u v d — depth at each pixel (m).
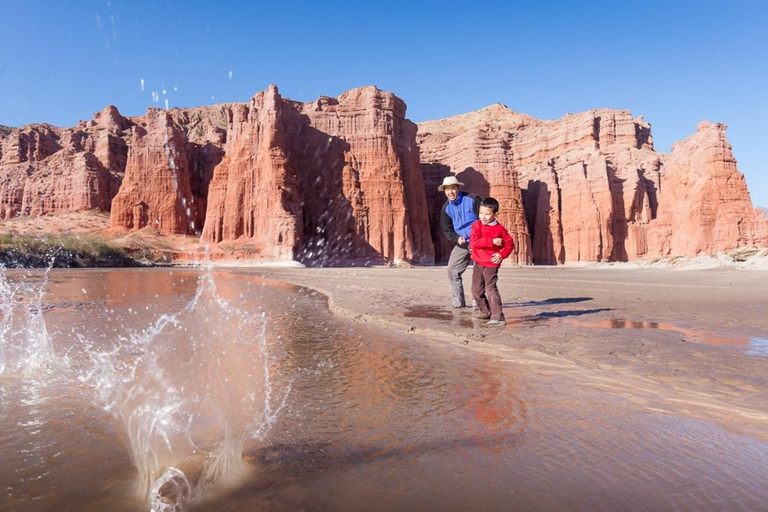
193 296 10.80
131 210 66.25
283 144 61.09
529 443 2.08
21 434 2.19
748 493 1.60
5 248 36.66
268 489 1.63
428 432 2.23
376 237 62.81
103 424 2.33
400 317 6.76
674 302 9.23
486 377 3.37
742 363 3.77
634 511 1.47
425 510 1.48
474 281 6.73
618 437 2.16
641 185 73.94
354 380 3.27
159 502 1.53
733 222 38.78
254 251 56.44
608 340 4.84
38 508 1.49
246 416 2.45
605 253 71.12
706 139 40.97
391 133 66.81
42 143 90.75
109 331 5.34
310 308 8.52
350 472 1.79
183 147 71.25
